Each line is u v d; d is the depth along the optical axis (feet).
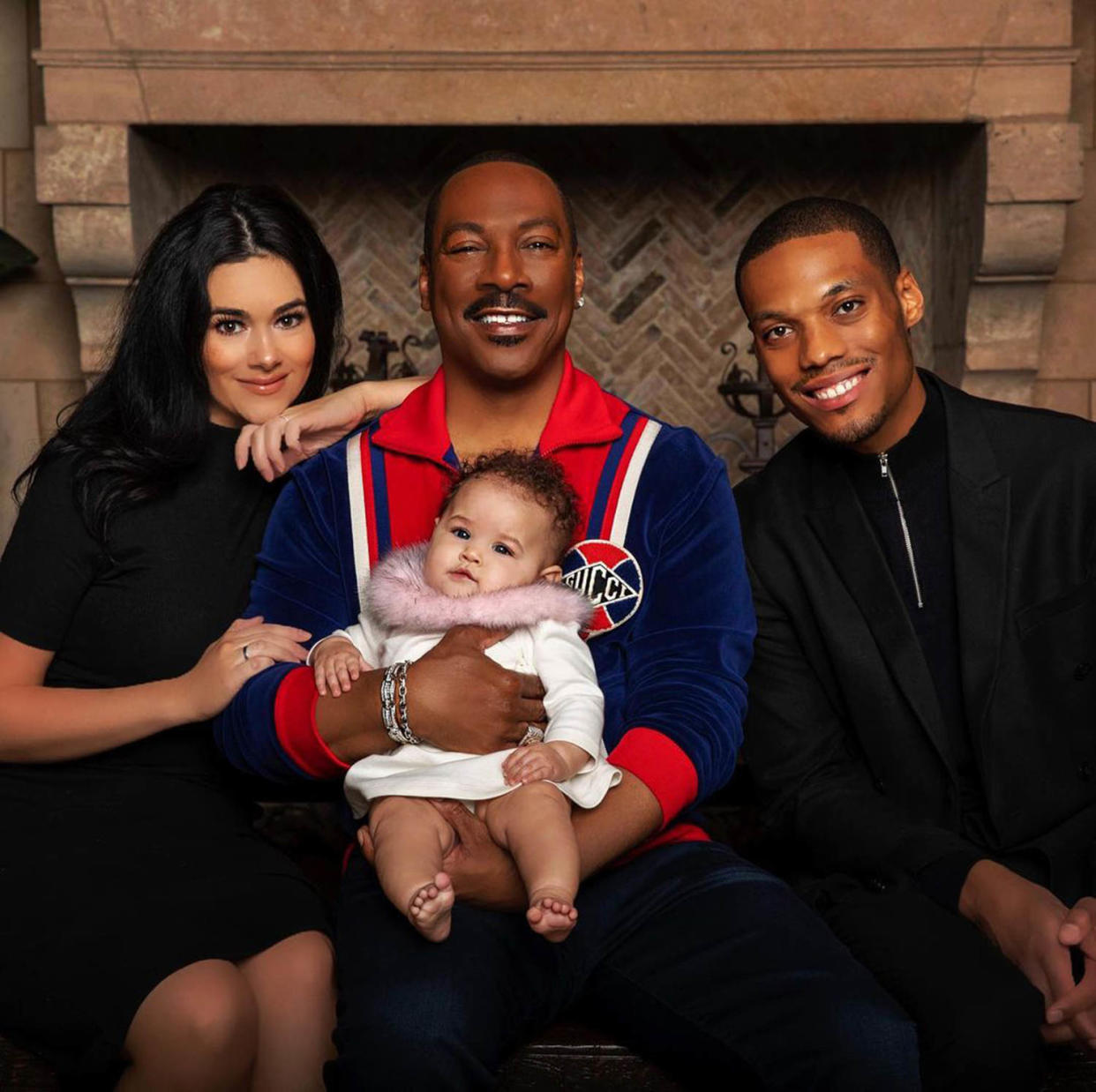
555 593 5.93
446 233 6.56
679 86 12.32
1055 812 6.53
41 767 6.49
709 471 6.66
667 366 14.64
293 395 7.18
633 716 6.17
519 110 12.32
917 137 14.16
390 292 14.46
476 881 5.53
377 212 14.38
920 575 6.88
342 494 6.76
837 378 6.66
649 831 5.79
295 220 7.20
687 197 14.48
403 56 12.16
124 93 12.22
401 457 6.79
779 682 7.06
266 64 12.17
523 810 5.34
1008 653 6.54
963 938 5.92
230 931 5.71
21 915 5.79
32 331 13.65
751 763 7.16
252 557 6.95
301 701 5.97
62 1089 5.95
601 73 12.28
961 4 12.23
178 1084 5.30
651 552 6.53
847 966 5.56
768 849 9.46
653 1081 5.88
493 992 5.35
